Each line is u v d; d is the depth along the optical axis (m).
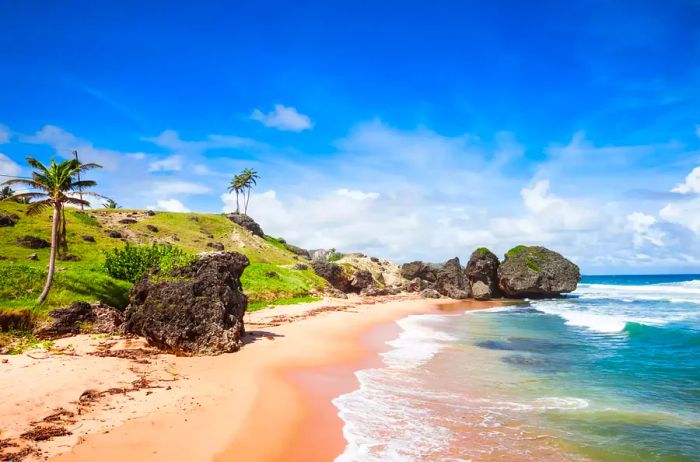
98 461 10.79
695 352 26.36
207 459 11.43
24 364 18.03
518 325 40.94
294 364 22.39
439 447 12.75
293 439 13.11
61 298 28.45
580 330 36.81
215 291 24.89
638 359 24.70
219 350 23.58
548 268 78.19
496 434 13.74
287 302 50.94
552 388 18.98
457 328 38.91
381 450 12.50
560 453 12.41
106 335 24.95
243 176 125.25
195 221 98.25
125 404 14.77
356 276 83.25
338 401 16.86
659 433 13.84
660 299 68.25
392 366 23.09
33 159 30.19
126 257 36.97
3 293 26.94
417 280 88.88
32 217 64.25
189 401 15.61
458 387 19.09
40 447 11.20
